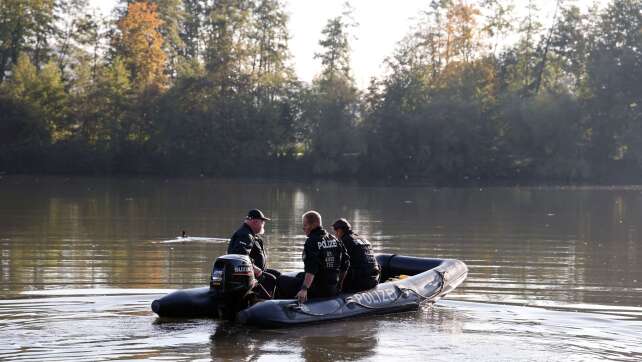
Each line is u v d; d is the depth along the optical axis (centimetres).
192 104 6562
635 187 5528
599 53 6506
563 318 1129
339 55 7294
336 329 1052
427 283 1238
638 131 6219
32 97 6469
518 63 7181
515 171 6222
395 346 966
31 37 7294
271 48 7462
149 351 935
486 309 1196
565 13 7069
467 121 6253
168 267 1619
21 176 6097
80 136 6488
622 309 1221
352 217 2944
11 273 1517
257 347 961
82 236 2186
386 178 6309
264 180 6112
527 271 1614
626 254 1900
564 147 6238
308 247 1105
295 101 6588
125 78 6588
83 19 7381
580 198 4275
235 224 2575
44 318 1086
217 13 7225
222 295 1079
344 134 6338
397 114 6372
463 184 5841
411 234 2334
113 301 1215
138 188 4875
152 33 7169
